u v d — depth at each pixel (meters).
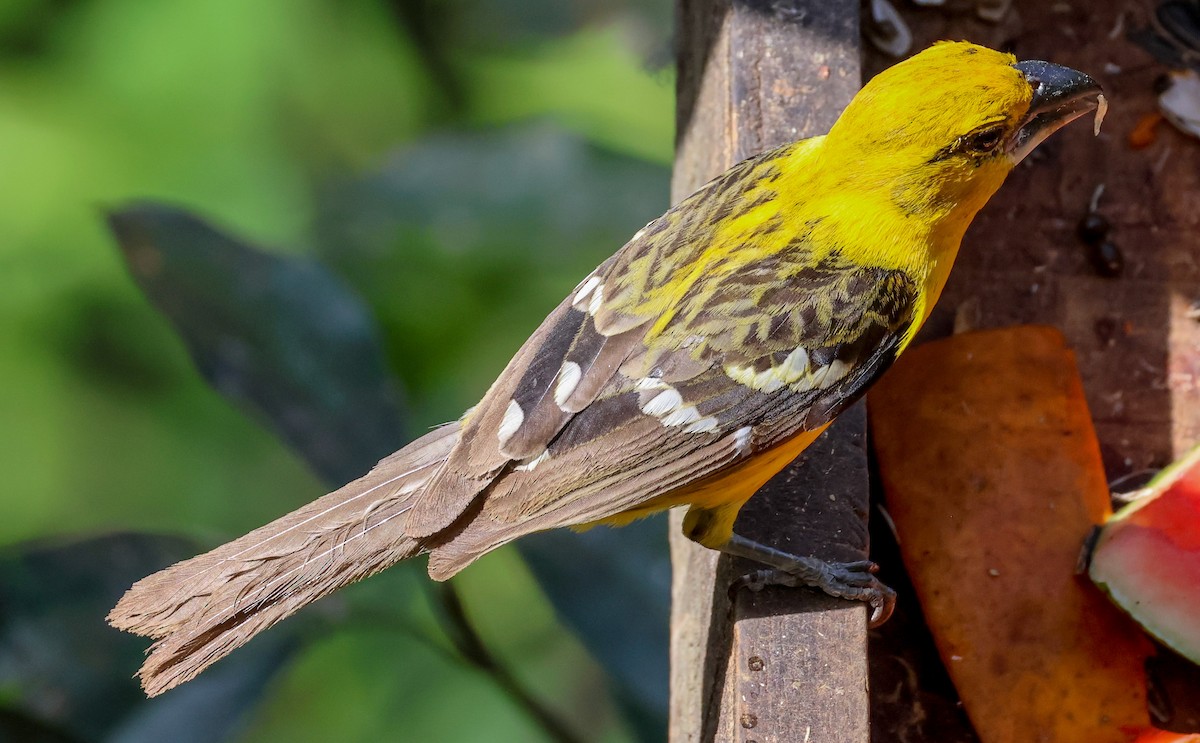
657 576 9.95
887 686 8.55
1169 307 9.52
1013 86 7.62
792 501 8.00
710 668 8.12
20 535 14.84
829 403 7.68
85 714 9.30
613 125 14.52
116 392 15.38
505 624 14.23
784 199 7.96
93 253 15.09
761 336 7.61
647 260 7.87
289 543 7.75
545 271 12.68
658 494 7.48
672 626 9.53
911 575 8.44
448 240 12.14
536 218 12.08
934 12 9.95
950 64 7.75
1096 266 9.58
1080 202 9.73
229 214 14.95
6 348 15.05
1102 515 8.50
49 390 15.12
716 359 7.56
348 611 9.76
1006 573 8.36
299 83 15.40
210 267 9.84
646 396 7.52
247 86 15.22
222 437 15.44
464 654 9.70
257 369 9.76
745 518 7.93
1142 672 8.21
